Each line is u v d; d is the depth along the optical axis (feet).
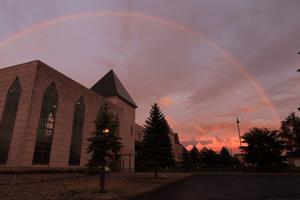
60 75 119.65
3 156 96.48
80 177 100.63
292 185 71.15
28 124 97.40
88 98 143.23
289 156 199.52
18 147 94.17
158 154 99.71
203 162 260.83
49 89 111.34
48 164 106.52
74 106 129.59
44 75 108.17
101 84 197.06
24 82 104.01
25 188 57.93
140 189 59.16
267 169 155.22
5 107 104.68
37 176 88.12
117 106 182.50
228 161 273.95
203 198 45.55
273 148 151.02
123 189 58.90
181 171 189.37
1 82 109.81
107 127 56.49
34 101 101.09
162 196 49.14
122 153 178.70
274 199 43.88
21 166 92.07
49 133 109.29
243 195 49.60
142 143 105.40
